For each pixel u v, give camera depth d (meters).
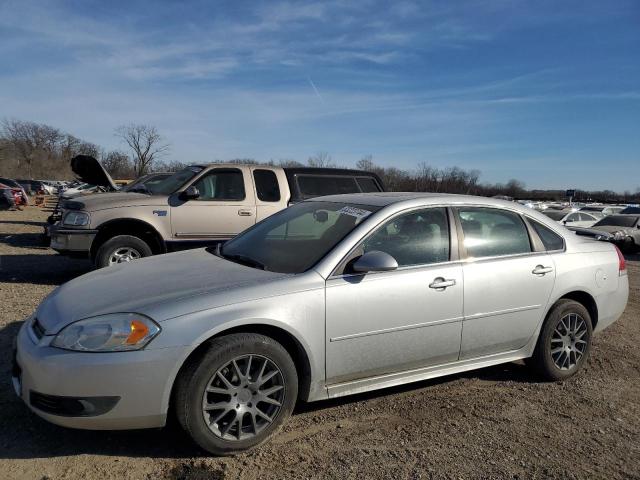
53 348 2.79
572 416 3.74
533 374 4.45
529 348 4.23
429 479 2.87
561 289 4.27
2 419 3.30
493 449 3.22
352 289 3.34
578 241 4.60
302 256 3.55
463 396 4.01
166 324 2.83
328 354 3.29
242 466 2.92
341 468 2.94
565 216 22.58
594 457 3.19
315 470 2.90
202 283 3.20
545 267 4.20
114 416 2.75
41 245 12.52
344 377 3.41
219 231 7.76
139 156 70.75
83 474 2.78
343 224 3.71
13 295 6.54
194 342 2.84
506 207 4.27
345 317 3.30
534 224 4.36
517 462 3.09
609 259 4.67
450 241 3.85
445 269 3.73
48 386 2.72
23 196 29.66
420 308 3.57
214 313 2.92
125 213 7.27
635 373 4.66
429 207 3.89
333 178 8.61
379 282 3.44
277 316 3.07
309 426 3.42
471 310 3.81
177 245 7.59
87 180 11.59
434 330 3.66
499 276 3.94
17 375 3.06
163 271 3.54
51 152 97.81
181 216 7.54
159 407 2.81
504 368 4.66
